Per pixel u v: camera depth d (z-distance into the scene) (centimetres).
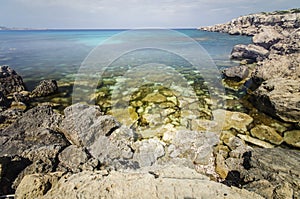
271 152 536
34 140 627
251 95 1048
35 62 2311
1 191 421
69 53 2864
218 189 347
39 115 743
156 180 363
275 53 2000
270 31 2805
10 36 7562
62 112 980
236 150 619
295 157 510
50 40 5084
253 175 464
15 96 1084
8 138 621
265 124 820
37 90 1208
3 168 446
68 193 350
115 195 336
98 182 365
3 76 1316
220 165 553
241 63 2108
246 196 338
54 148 556
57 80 1602
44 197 351
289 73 1110
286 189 397
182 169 414
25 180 387
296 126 798
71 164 521
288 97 841
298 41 1836
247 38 4509
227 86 1277
